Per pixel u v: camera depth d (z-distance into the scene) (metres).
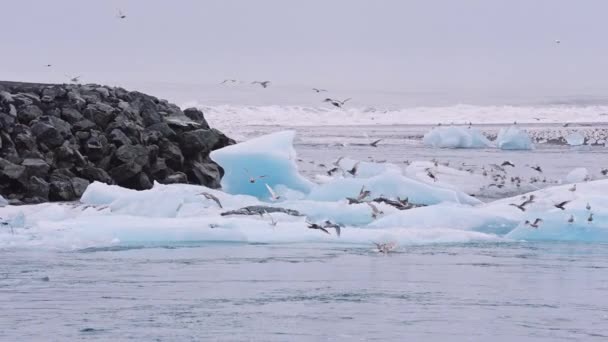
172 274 36.56
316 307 31.23
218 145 65.44
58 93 62.78
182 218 47.50
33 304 31.42
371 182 55.81
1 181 54.00
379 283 35.09
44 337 27.45
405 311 30.78
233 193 59.47
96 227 44.75
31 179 54.31
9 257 39.88
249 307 31.12
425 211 48.41
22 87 64.00
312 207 50.81
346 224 49.84
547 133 151.50
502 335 28.06
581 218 47.00
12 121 57.31
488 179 68.81
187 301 31.95
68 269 37.41
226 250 42.25
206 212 49.00
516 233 46.72
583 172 69.94
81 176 57.62
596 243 45.53
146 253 41.34
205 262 39.12
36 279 35.44
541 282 35.72
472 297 32.91
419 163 69.19
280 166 59.12
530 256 41.53
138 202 49.06
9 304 31.39
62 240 43.12
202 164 63.69
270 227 46.09
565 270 38.28
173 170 61.88
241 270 37.47
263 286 34.41
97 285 34.38
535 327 28.98
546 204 49.62
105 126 61.59
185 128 65.00
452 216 48.31
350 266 38.56
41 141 57.59
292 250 42.50
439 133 114.81
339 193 55.75
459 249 43.31
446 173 68.56
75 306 31.09
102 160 59.12
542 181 71.50
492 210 50.34
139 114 65.31
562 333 28.36
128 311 30.48
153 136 61.97
